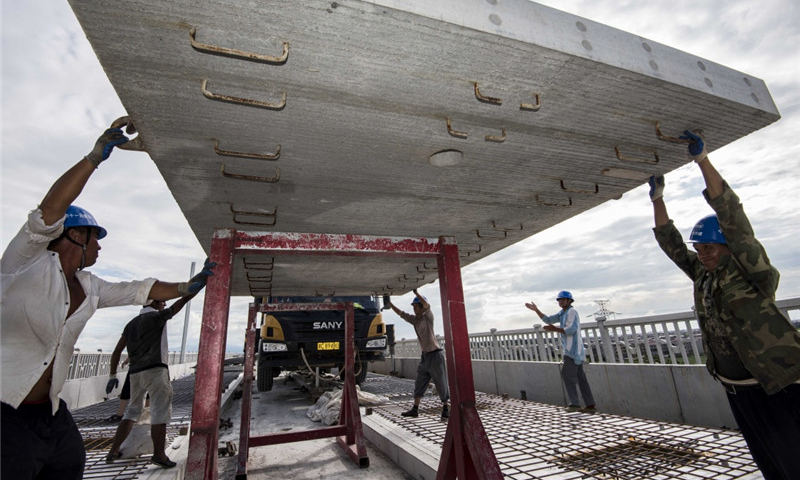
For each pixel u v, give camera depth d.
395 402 7.02
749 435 1.95
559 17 1.37
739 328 1.84
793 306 3.58
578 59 1.34
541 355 7.22
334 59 1.29
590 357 5.97
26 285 1.51
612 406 5.27
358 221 2.95
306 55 1.27
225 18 1.12
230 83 1.39
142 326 3.72
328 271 4.12
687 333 4.64
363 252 2.53
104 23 1.12
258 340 9.12
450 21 1.15
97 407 8.30
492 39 1.23
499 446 3.74
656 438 3.71
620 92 1.54
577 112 1.66
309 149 1.86
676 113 1.71
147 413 4.00
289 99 1.49
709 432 3.82
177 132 1.68
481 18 1.21
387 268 4.01
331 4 1.07
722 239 2.02
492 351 8.67
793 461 1.71
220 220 2.83
